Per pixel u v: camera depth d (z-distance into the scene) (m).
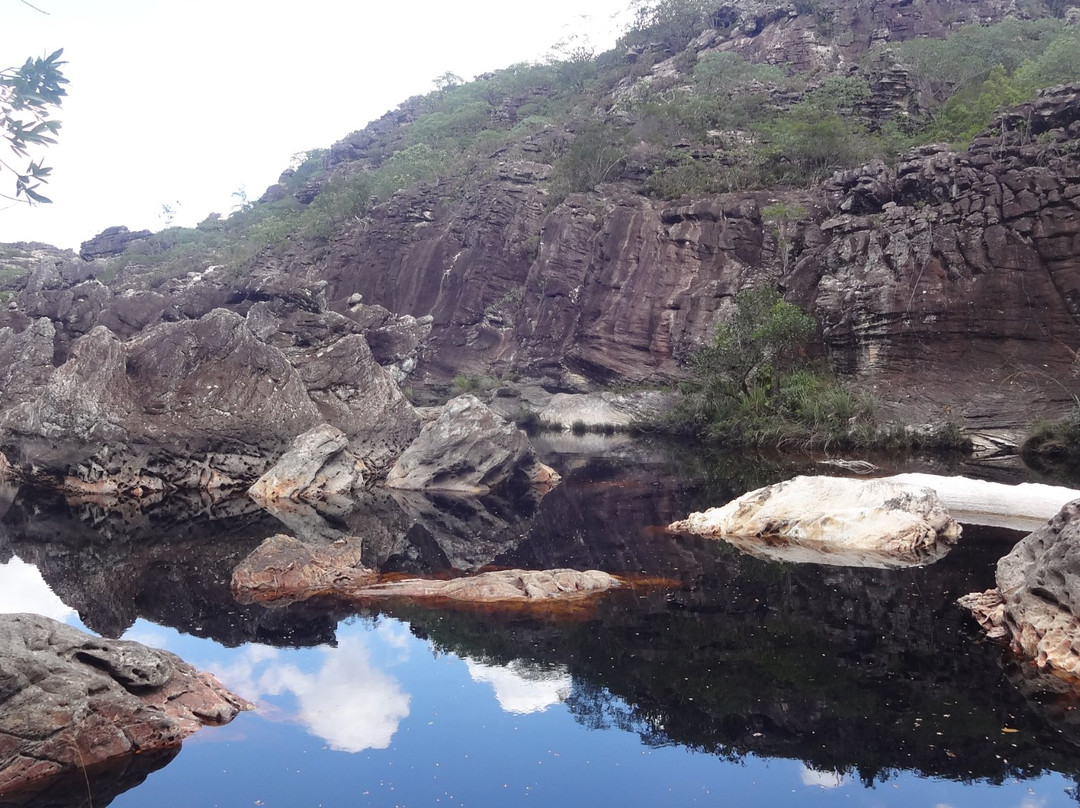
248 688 9.83
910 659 10.21
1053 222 38.41
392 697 9.45
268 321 33.56
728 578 14.22
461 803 7.21
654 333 56.16
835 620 11.80
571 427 52.25
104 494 25.67
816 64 84.56
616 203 63.06
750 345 42.94
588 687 9.66
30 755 7.58
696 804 7.09
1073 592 9.83
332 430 27.30
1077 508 11.03
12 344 34.28
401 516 22.14
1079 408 32.62
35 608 13.22
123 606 13.32
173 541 18.84
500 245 71.75
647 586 13.84
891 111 71.00
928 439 35.38
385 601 13.35
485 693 9.56
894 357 40.78
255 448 27.58
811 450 36.56
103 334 26.59
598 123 74.88
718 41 98.38
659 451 38.66
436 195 81.50
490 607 12.91
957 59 73.19
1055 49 63.62
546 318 62.28
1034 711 8.67
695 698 9.27
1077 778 7.34
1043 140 42.59
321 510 23.25
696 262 56.62
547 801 7.24
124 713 8.23
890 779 7.39
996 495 20.88
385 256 79.19
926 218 42.91
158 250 108.50
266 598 13.70
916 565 14.90
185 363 27.38
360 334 32.22
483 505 23.98
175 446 26.58
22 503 24.12
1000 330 38.44
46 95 4.59
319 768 7.86
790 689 9.41
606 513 21.89
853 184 52.00
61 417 25.83
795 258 52.53
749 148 66.44
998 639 10.85
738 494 24.59
